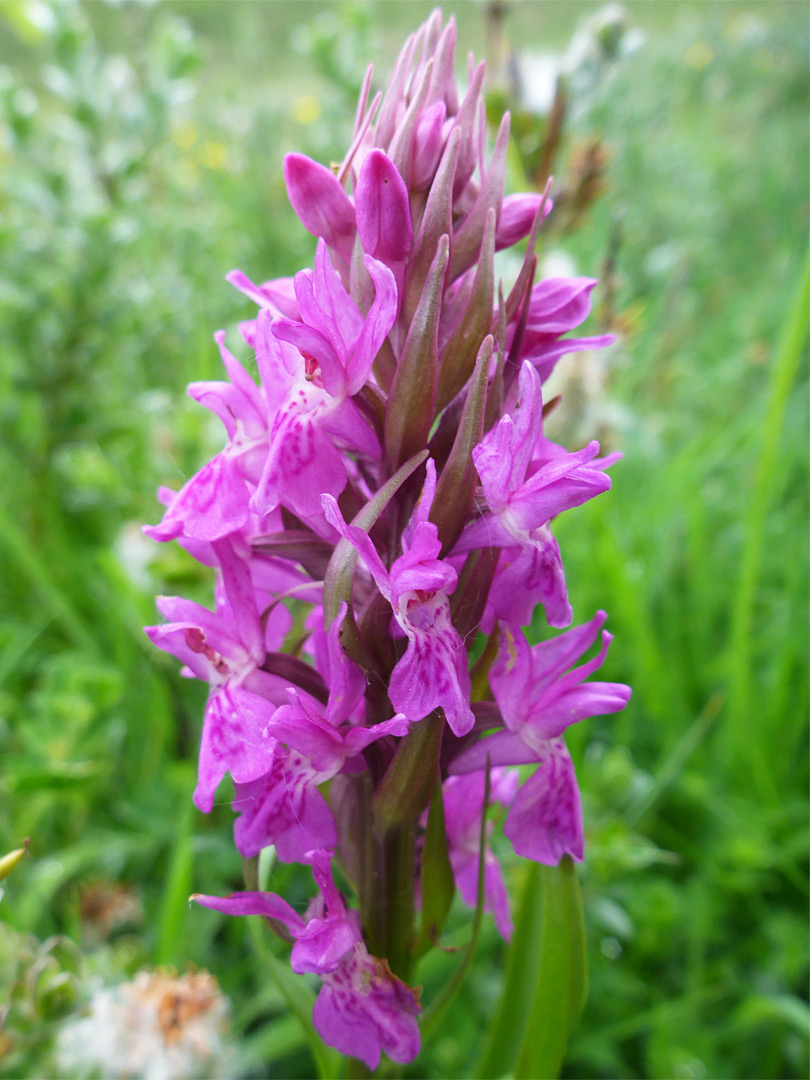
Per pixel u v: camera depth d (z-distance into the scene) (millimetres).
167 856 132
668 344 217
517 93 141
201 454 154
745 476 198
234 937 121
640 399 215
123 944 110
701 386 246
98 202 180
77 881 129
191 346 211
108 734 131
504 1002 80
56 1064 86
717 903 130
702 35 458
